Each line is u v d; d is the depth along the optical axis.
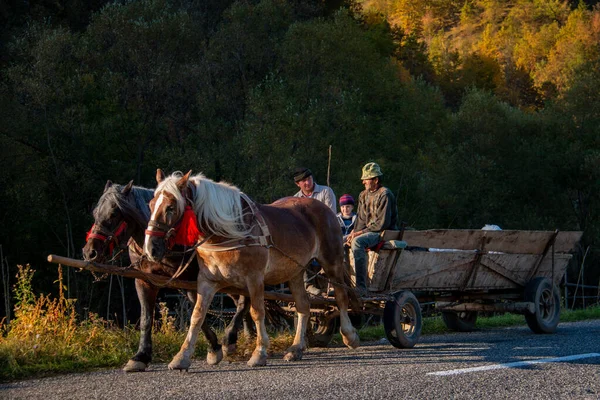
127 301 22.61
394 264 7.71
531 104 73.50
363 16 46.25
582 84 35.03
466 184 31.47
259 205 6.58
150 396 4.88
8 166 22.39
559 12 145.88
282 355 7.11
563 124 35.25
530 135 35.69
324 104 25.42
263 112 24.52
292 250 6.59
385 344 8.09
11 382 5.69
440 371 5.74
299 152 24.30
